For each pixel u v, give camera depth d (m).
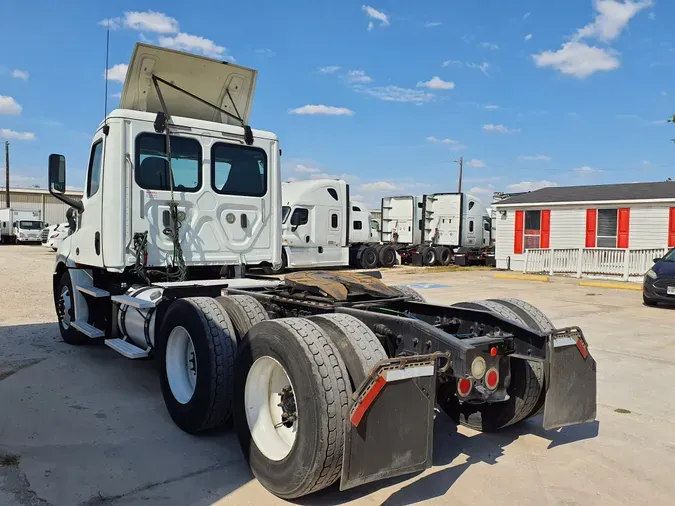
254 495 3.39
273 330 3.37
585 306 11.93
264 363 3.54
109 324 6.01
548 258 20.12
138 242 5.50
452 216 26.56
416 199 27.30
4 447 4.02
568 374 3.80
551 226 21.50
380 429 2.91
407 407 2.99
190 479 3.60
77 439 4.21
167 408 4.62
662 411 5.12
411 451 3.01
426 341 3.53
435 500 3.38
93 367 6.23
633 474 3.80
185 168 5.81
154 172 5.64
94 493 3.38
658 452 4.18
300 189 19.08
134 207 5.52
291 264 18.70
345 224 20.25
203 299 4.40
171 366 4.62
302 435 3.09
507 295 13.70
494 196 32.44
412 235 27.12
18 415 4.68
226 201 6.06
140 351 5.12
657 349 7.65
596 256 18.89
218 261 6.02
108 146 5.46
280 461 3.27
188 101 6.31
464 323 4.34
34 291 13.08
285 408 3.48
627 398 5.49
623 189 21.47
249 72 6.43
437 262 25.92
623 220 19.59
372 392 2.87
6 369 6.10
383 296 4.67
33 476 3.58
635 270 17.88
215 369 4.04
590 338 8.41
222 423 4.22
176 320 4.43
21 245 40.81
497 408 4.43
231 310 4.41
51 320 9.22
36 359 6.55
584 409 3.88
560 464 3.95
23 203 55.81
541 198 22.19
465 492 3.50
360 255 23.45
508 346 3.87
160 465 3.80
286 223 18.59
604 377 6.23
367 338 3.36
